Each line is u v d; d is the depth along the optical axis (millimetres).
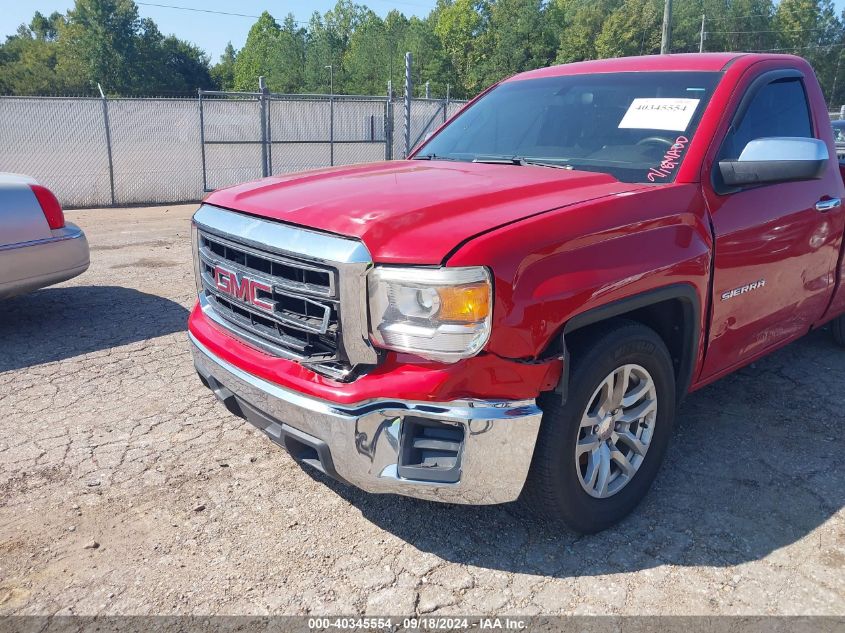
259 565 2748
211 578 2674
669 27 32625
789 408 4145
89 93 82188
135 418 4012
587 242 2559
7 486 3297
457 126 4223
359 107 15695
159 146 14539
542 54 81812
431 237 2350
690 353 3113
